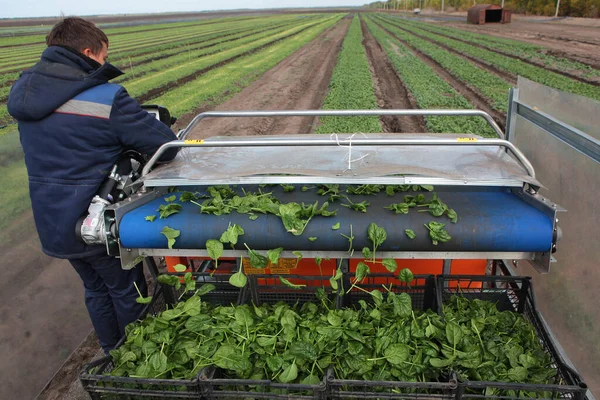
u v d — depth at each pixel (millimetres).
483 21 44156
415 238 2340
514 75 16297
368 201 2629
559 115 3150
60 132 2566
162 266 4633
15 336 3799
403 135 3467
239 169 2785
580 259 2764
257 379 2205
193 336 2512
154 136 2770
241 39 38375
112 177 2762
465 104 12078
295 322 2492
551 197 3189
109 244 2545
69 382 3330
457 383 2041
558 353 2361
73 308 4180
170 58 25531
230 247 2486
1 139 4812
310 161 2947
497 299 3025
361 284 3002
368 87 14922
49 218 2670
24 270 4535
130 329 2586
